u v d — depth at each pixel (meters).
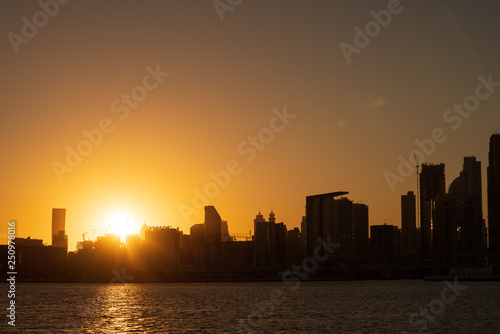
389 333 175.38
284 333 175.88
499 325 193.50
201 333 178.50
